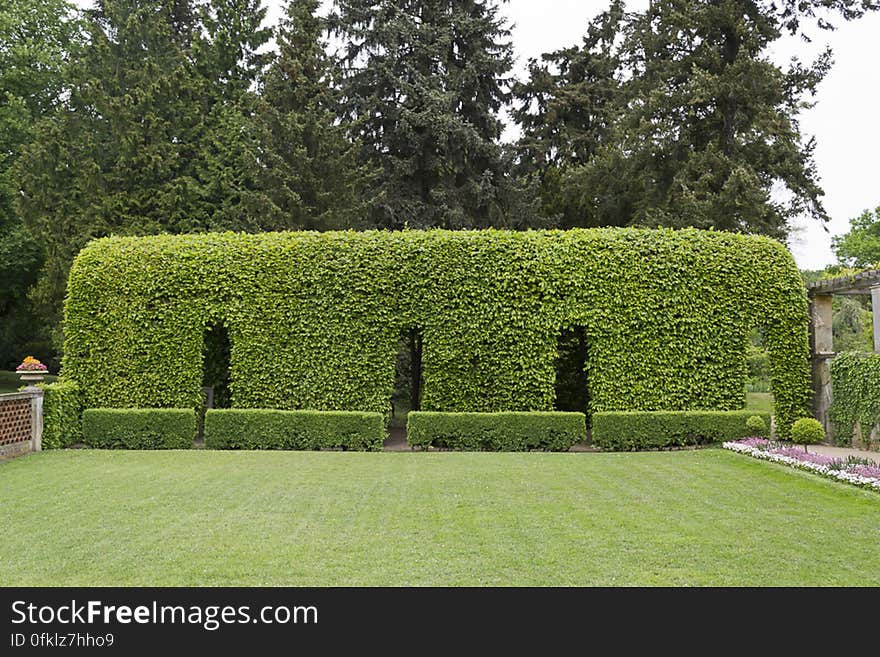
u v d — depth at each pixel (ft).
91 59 71.97
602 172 82.17
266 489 25.70
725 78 70.64
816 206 73.56
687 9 74.13
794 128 76.43
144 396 41.55
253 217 69.00
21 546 18.02
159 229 68.03
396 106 79.00
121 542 18.31
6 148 74.23
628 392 40.40
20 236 73.41
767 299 41.60
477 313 40.68
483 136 84.99
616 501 23.27
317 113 71.15
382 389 40.83
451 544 17.95
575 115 95.40
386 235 41.86
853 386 39.37
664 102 74.95
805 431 31.65
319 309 41.27
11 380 91.45
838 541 18.26
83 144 69.26
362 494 24.62
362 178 71.82
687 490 25.25
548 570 15.88
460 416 39.22
